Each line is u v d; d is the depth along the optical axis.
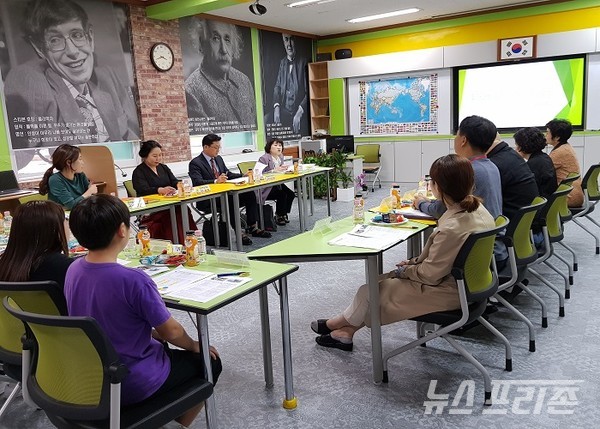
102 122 6.26
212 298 1.78
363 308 2.56
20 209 1.79
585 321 3.01
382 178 9.32
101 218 1.52
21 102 5.49
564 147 4.35
